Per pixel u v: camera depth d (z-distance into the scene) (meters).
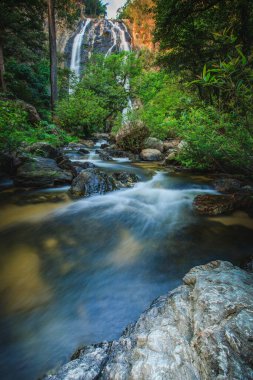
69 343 1.90
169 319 1.54
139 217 4.20
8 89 16.34
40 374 1.67
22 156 6.18
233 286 1.56
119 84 21.28
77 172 6.24
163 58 11.66
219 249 3.23
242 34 8.34
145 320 1.67
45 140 9.58
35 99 18.80
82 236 3.55
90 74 20.47
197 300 1.51
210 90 5.40
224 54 8.43
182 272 2.78
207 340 1.18
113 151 10.78
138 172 7.33
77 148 11.94
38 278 2.66
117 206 4.63
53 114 15.20
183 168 7.47
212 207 4.27
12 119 5.64
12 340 1.95
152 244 3.37
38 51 26.88
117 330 2.01
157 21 10.38
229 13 8.84
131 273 2.77
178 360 1.19
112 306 2.30
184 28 9.91
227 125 3.81
